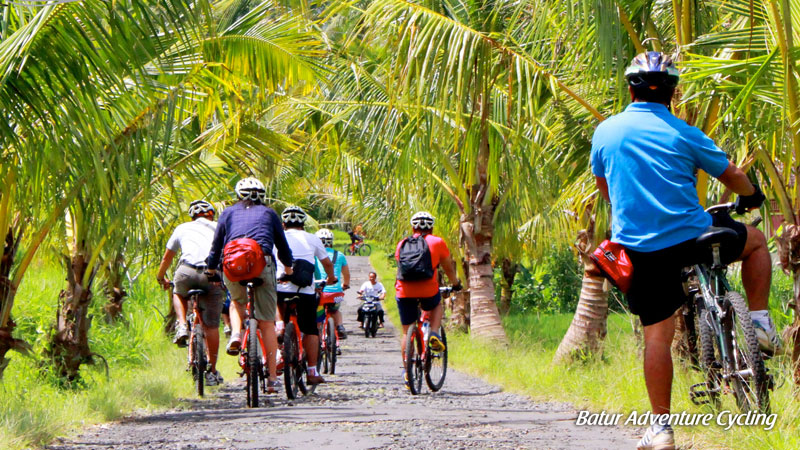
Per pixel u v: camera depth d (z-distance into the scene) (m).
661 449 10.29
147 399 20.03
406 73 19.48
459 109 19.50
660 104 10.88
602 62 16.83
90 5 13.64
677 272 10.61
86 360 22.08
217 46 21.06
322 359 34.50
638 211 10.56
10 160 15.38
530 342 42.19
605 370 21.81
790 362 14.87
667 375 10.47
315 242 22.83
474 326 43.72
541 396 21.48
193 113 22.00
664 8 20.98
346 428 15.04
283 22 21.64
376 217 53.91
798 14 13.99
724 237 10.60
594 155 11.19
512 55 19.86
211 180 24.81
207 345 23.39
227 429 15.21
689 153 10.61
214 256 20.02
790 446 10.33
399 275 23.06
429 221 23.41
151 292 44.81
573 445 12.48
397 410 18.73
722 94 16.42
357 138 39.28
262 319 19.95
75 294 21.97
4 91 13.80
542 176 31.98
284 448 12.82
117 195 16.83
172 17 14.49
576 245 28.58
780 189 16.20
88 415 16.92
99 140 14.52
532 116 19.61
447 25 19.52
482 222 43.78
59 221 19.80
